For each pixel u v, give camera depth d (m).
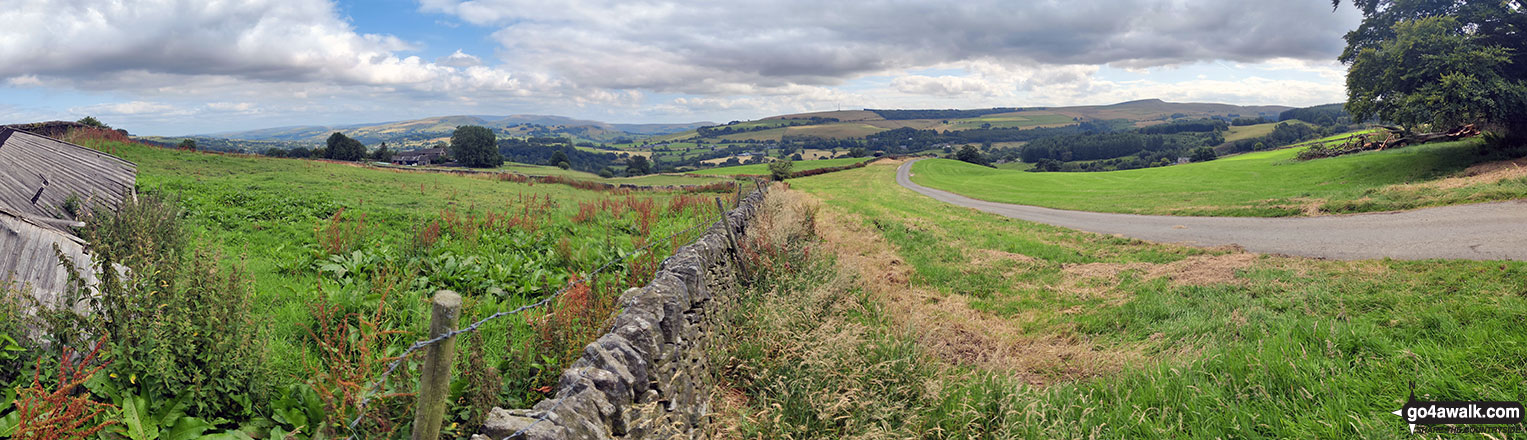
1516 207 13.95
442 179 36.03
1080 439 4.98
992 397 5.46
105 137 33.91
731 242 9.37
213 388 3.86
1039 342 8.16
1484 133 31.38
